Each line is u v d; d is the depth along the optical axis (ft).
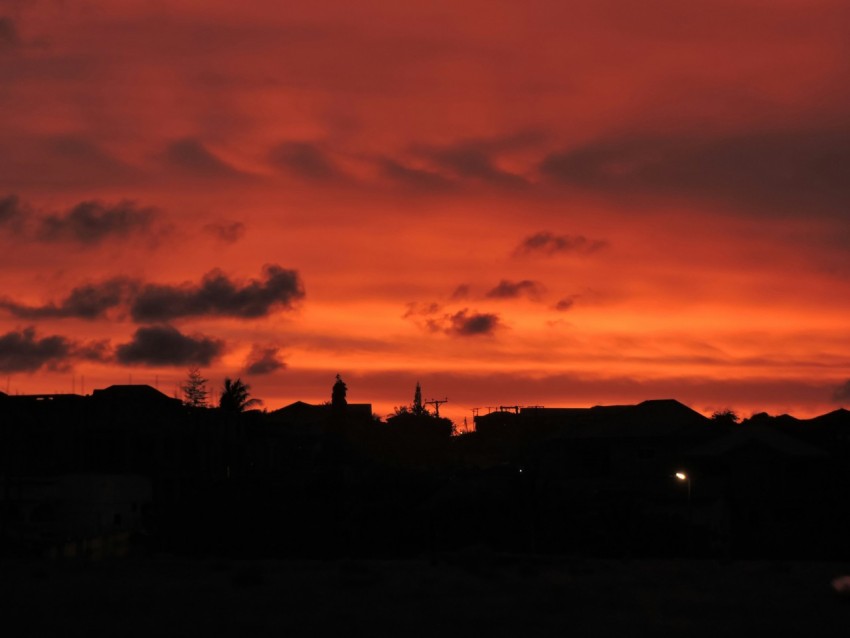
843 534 172.96
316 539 163.32
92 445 205.67
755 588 71.00
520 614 58.59
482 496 180.45
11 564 88.53
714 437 223.10
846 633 52.90
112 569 83.87
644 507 179.93
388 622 55.72
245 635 52.01
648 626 54.75
